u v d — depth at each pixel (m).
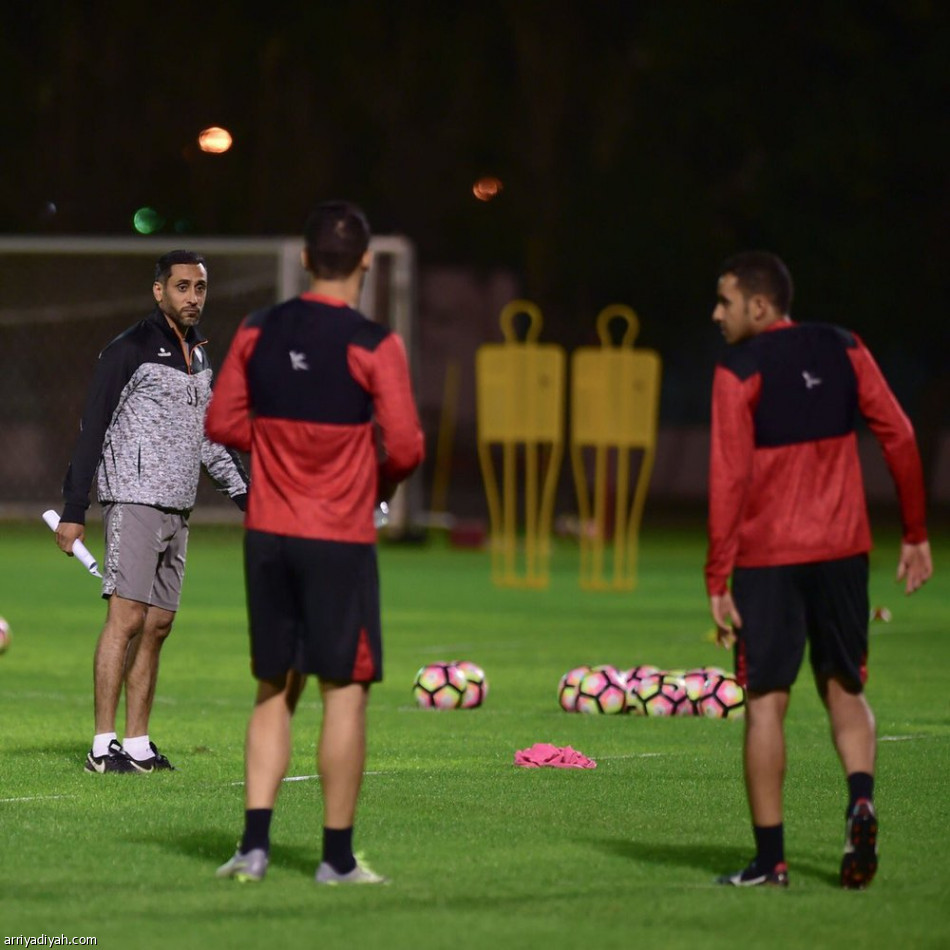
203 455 34.28
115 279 122.06
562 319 154.00
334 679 23.97
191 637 63.78
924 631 68.00
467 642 63.03
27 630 66.38
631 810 30.19
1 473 124.50
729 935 21.78
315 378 23.89
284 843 27.05
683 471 183.62
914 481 24.89
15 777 33.50
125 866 25.42
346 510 23.95
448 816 29.50
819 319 141.50
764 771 24.39
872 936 21.81
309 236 24.41
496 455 167.38
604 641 63.59
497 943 21.30
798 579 24.28
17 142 147.25
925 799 31.62
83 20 147.25
